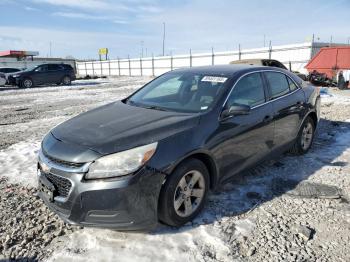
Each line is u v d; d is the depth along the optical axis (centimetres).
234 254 290
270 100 447
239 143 384
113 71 5497
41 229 335
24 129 829
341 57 1575
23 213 369
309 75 1675
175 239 311
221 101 377
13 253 298
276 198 390
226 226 332
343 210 362
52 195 307
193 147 324
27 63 4656
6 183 458
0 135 764
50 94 1738
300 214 354
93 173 286
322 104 1059
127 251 295
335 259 283
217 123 357
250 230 325
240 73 423
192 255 288
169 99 415
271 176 454
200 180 342
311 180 439
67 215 300
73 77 2553
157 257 286
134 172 287
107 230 328
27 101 1431
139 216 294
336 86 1622
